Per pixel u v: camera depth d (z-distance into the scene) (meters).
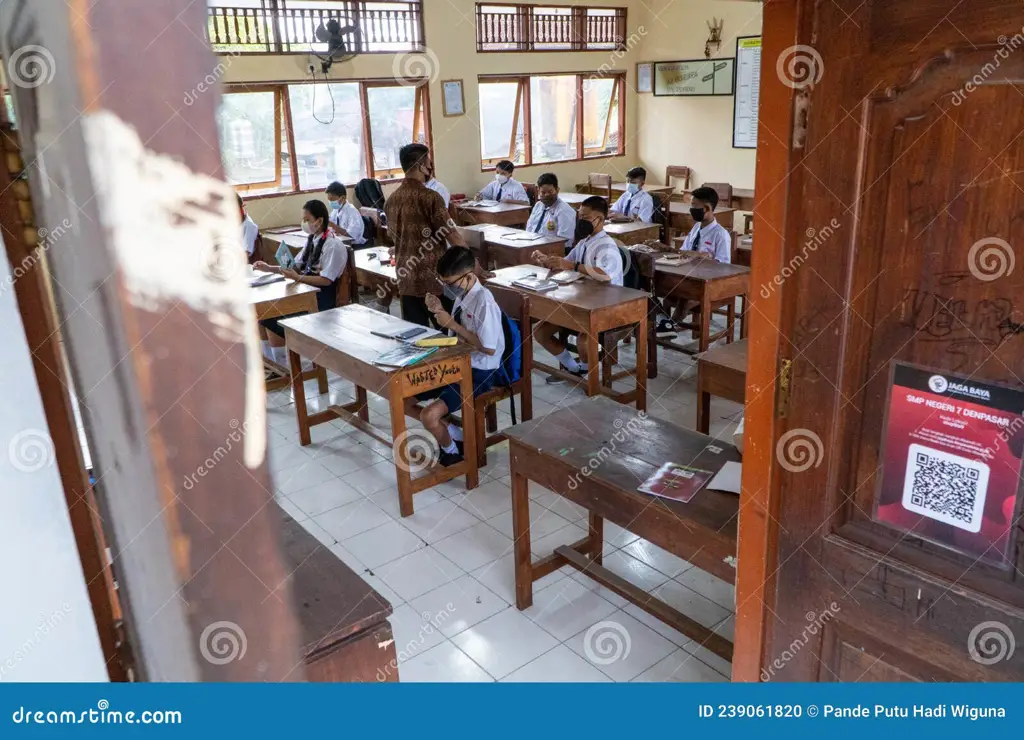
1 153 0.56
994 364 1.24
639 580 3.04
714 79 9.34
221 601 0.60
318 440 4.44
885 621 1.50
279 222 8.07
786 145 1.43
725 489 2.26
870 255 1.36
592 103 10.09
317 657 1.37
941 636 1.41
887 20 1.24
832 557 1.56
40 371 0.62
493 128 9.45
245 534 0.60
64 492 0.66
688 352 5.21
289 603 0.64
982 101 1.16
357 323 4.23
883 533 1.46
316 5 7.72
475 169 9.26
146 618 0.61
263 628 0.63
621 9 9.85
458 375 3.64
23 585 0.65
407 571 3.15
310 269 5.54
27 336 0.61
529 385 4.28
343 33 7.71
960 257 1.24
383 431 4.52
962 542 1.35
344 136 8.33
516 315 4.30
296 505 3.71
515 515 2.77
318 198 8.27
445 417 3.96
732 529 2.06
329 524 3.53
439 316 3.83
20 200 0.57
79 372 0.56
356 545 3.36
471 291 3.82
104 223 0.51
